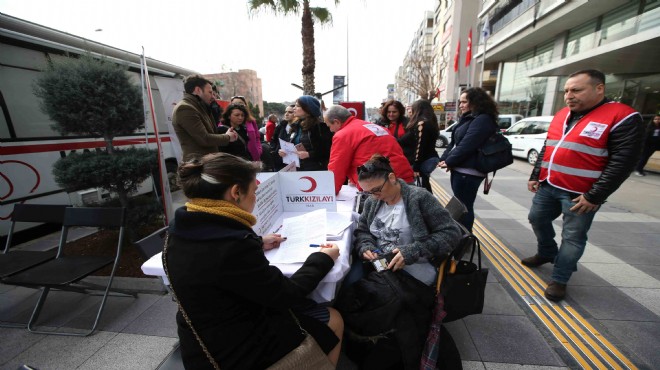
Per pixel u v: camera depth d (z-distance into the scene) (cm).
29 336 212
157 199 365
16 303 254
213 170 104
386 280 156
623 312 214
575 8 1053
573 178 211
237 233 101
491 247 326
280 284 107
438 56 3562
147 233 360
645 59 1012
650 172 750
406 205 171
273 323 115
